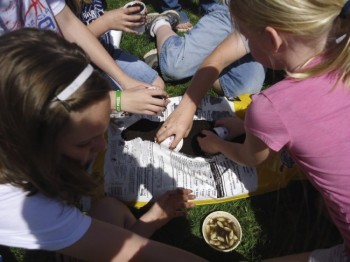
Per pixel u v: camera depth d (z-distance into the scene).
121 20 2.06
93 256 1.34
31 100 0.96
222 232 1.79
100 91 1.04
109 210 1.73
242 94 2.31
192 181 1.88
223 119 2.04
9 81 0.96
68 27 1.90
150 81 2.30
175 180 1.87
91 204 1.75
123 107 1.78
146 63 2.51
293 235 1.85
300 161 1.36
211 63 1.99
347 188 1.27
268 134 1.32
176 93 2.46
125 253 1.36
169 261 1.38
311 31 1.13
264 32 1.20
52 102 0.97
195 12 3.06
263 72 2.31
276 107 1.25
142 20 2.13
